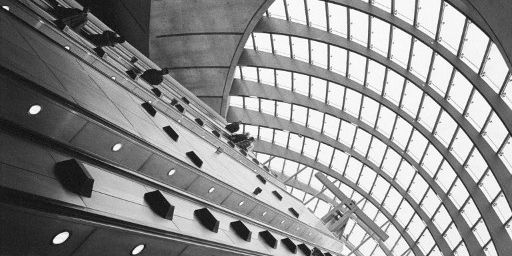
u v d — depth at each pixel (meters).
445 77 26.61
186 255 9.05
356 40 28.69
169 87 22.59
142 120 11.41
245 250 11.54
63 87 7.86
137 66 17.91
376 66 30.52
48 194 5.77
